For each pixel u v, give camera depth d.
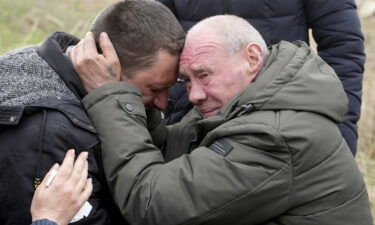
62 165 2.91
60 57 3.21
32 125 2.96
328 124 3.12
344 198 3.13
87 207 3.00
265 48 3.34
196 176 2.98
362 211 3.22
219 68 3.23
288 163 2.99
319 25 4.36
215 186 2.96
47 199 2.84
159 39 3.22
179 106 4.34
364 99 9.03
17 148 2.93
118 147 3.09
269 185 2.97
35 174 2.92
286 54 3.22
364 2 14.74
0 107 2.96
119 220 3.37
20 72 3.14
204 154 3.04
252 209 3.00
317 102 3.10
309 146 3.01
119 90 3.21
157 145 3.77
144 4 3.28
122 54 3.25
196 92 3.30
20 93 3.04
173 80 3.37
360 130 8.38
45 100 3.03
